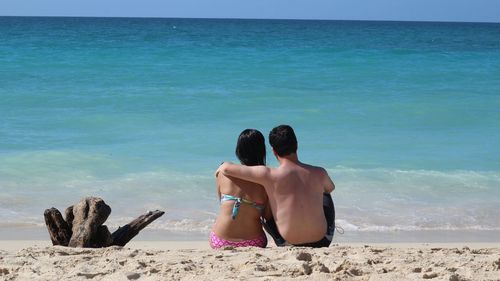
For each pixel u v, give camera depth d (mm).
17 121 15227
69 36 50188
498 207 9844
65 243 6090
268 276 4438
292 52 35312
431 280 4387
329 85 22625
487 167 12086
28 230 8336
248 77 24344
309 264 4746
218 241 5746
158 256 5211
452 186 10828
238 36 59312
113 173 11070
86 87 20625
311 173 5652
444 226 8961
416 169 11812
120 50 34062
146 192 10070
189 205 9539
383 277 4441
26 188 10148
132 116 16078
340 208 9547
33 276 4543
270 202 5621
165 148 12930
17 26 83875
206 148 12992
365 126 15656
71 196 9820
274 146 5688
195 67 27031
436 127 15758
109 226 8484
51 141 13297
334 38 57062
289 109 17484
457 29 109000
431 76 25875
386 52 36688
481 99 19812
